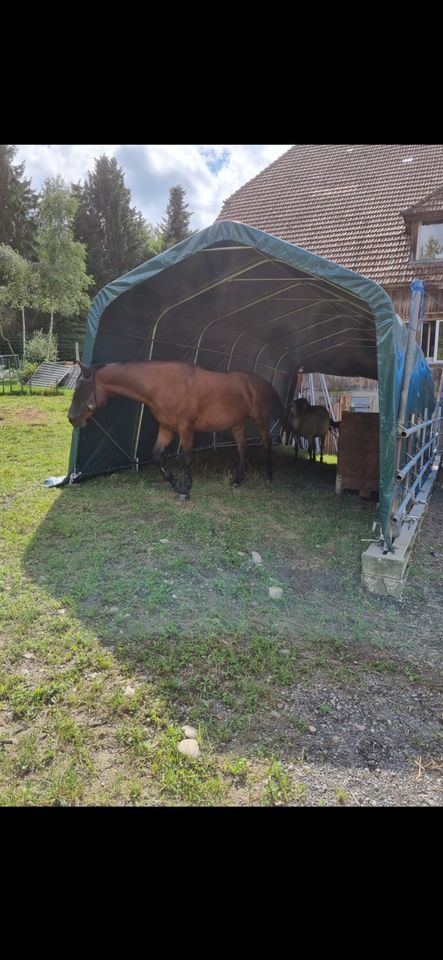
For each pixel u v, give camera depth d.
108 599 3.59
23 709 2.47
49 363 22.48
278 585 4.10
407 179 14.90
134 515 5.30
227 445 10.70
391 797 2.13
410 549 4.92
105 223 43.16
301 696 2.76
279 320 7.64
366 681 2.97
